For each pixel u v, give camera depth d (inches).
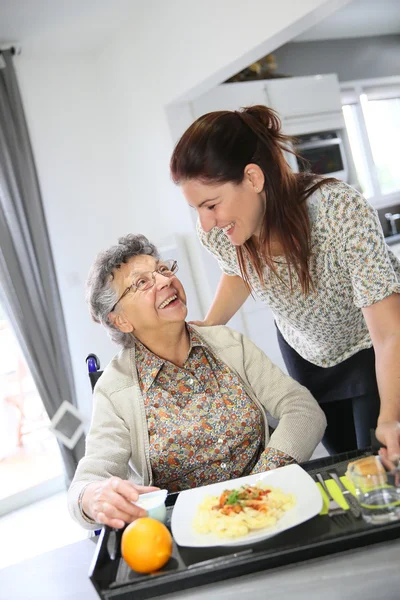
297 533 40.2
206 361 64.3
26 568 50.1
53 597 43.7
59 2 143.9
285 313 69.5
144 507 46.6
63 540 138.5
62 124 178.9
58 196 177.6
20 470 181.2
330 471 48.3
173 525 43.5
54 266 168.2
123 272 62.9
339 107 198.4
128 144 181.5
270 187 57.7
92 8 152.8
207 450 61.1
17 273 163.6
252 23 132.0
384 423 47.5
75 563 48.5
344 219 57.5
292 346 77.1
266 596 36.6
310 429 61.4
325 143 192.5
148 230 185.0
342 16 197.8
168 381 62.9
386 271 56.1
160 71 161.3
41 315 165.6
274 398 64.6
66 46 173.8
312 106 190.9
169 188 171.8
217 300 79.0
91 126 183.9
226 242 70.9
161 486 61.7
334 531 39.4
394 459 41.0
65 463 167.2
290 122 185.0
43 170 175.3
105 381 63.6
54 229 176.7
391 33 236.5
